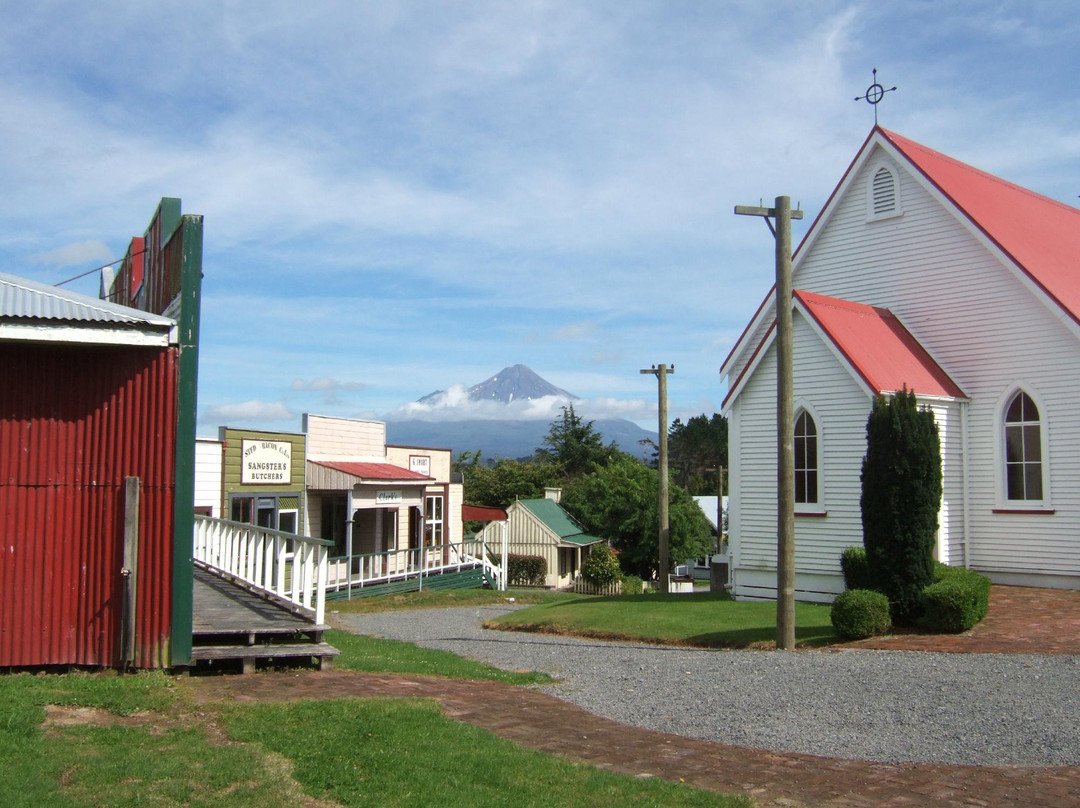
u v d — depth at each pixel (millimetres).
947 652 13281
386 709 8703
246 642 11094
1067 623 15156
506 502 64500
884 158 23016
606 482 47500
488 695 10758
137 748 7129
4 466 9430
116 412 9734
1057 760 8102
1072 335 19594
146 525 9711
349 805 6449
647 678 12398
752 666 12969
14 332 8969
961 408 21047
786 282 15141
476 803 6602
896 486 15656
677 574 49750
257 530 14711
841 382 19188
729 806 6855
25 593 9430
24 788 6125
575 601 23547
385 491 30203
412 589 29859
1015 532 20219
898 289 22641
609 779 7375
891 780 7629
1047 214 26344
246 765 6910
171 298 10570
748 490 20828
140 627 9672
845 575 17219
